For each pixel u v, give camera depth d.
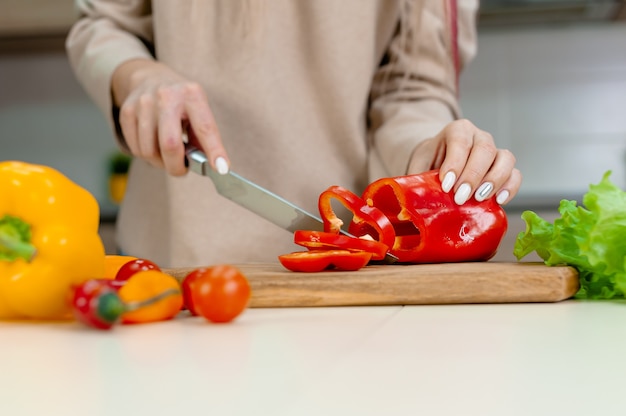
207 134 1.03
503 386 0.43
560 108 3.19
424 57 1.35
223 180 1.03
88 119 3.34
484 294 0.80
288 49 1.27
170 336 0.62
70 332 0.65
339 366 0.49
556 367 0.48
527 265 0.91
